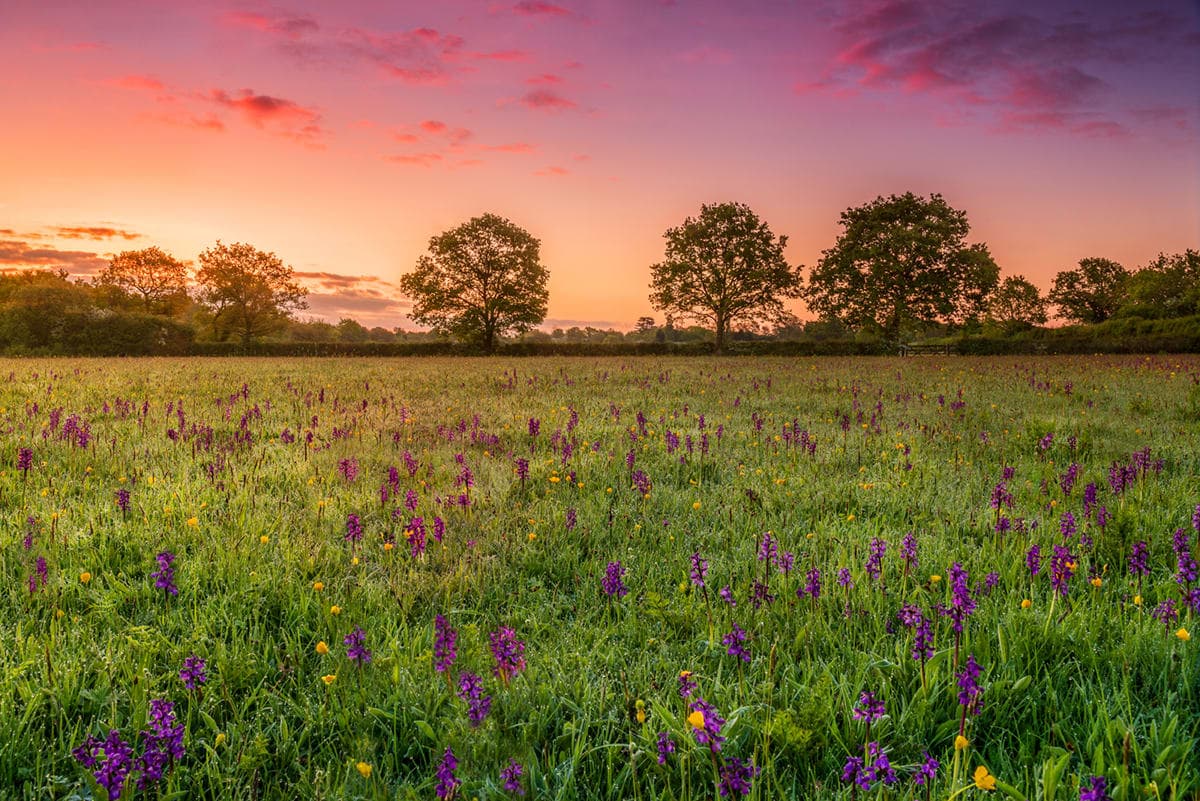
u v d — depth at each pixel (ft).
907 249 193.98
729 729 8.45
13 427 31.19
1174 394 46.52
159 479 21.71
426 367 100.58
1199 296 247.50
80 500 19.44
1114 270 296.51
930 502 19.83
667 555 15.78
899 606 12.49
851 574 13.97
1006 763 8.25
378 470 24.26
